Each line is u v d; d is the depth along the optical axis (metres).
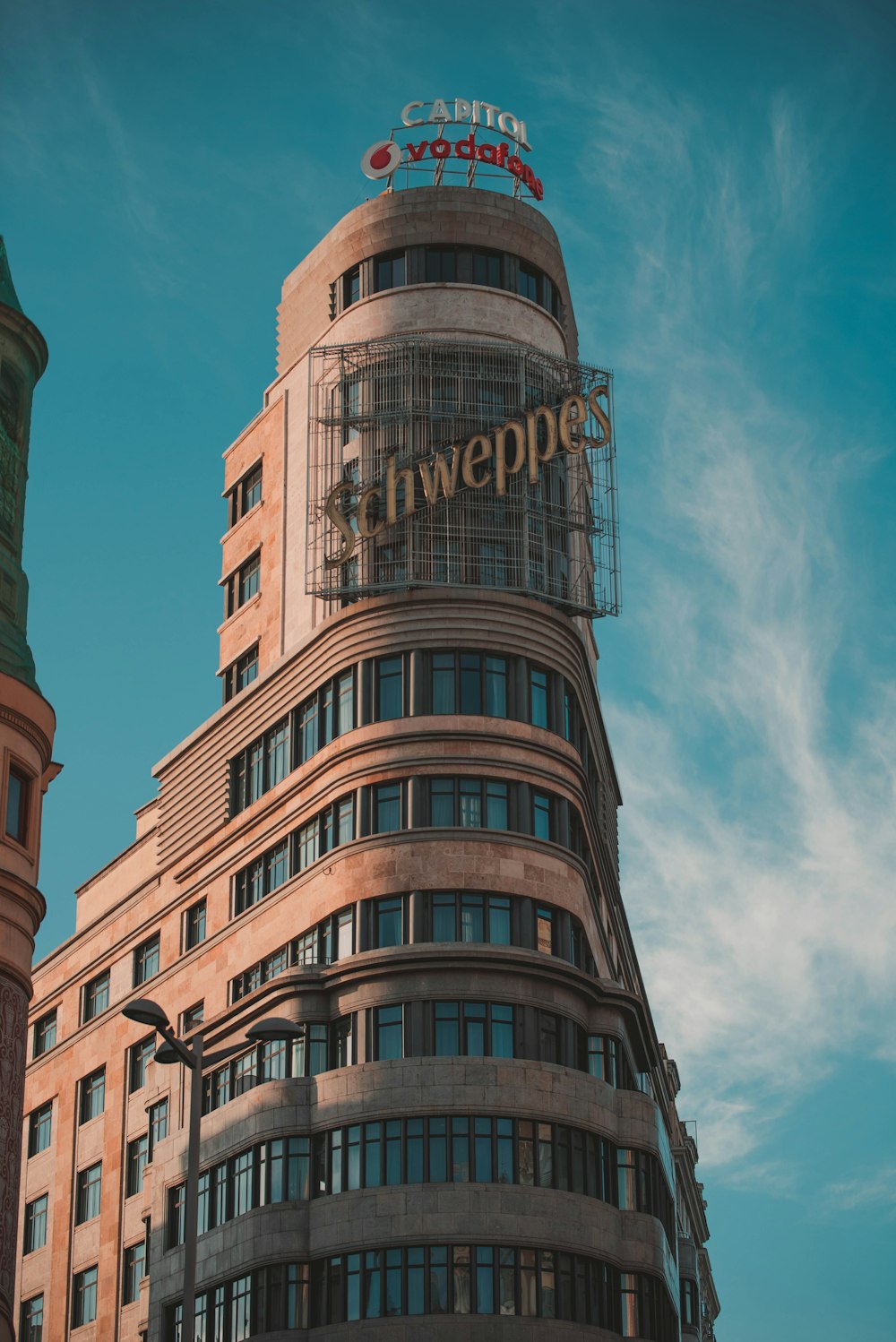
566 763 80.00
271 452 93.38
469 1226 70.00
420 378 83.62
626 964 102.12
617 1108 77.12
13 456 62.06
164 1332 78.25
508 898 76.44
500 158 92.94
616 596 84.62
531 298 87.81
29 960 58.06
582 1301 70.94
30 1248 96.44
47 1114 98.88
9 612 60.72
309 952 79.00
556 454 83.62
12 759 58.56
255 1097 75.69
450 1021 73.62
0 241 64.44
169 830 92.69
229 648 92.81
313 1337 70.44
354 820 78.50
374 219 87.38
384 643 79.81
